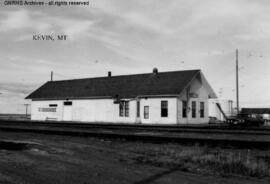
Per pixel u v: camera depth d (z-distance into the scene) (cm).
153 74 4356
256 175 931
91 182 718
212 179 842
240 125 3412
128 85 4353
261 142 1374
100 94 4369
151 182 748
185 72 4078
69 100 4662
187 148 1401
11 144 1345
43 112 4931
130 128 2442
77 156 1124
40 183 691
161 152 1312
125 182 734
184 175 872
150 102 3941
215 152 1290
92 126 2794
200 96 4191
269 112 5875
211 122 4309
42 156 1067
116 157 1181
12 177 732
